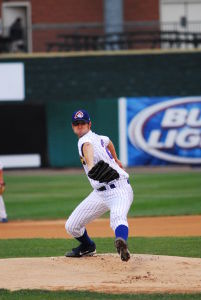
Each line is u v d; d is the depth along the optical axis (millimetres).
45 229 46375
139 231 44094
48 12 107062
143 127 90375
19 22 97438
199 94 97312
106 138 29031
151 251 34906
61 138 90938
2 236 43469
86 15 106875
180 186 69250
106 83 96812
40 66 96125
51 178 80062
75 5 106875
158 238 39875
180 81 97125
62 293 24828
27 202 60594
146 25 99562
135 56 96750
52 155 91250
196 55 96938
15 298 24234
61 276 27500
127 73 96812
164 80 97062
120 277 27125
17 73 95750
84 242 30562
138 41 93000
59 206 57594
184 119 90312
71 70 96438
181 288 25328
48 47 97312
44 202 60281
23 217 52594
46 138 91250
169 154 90562
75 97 96812
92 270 28375
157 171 85062
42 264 29594
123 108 90125
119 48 98125
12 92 95812
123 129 90188
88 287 25672
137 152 90438
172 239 39344
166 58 96875
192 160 90562
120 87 97000
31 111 91000
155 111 90375
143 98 90250
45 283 26469
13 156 91250
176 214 52094
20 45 97562
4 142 90875
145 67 96812
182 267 28609
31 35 98062
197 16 107938
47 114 91062
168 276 27172
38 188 70750
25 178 81062
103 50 97438
